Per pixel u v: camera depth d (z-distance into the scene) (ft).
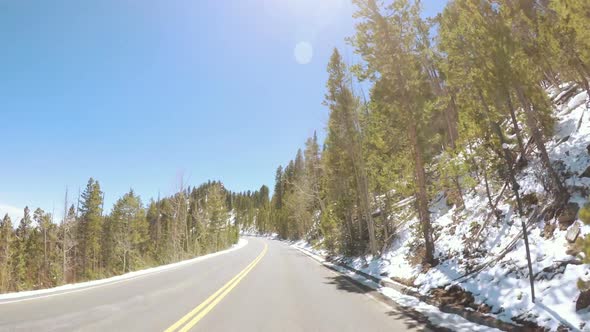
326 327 20.71
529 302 19.47
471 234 36.19
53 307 27.17
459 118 37.47
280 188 341.21
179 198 143.84
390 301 29.55
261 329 20.25
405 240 57.06
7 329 20.11
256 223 454.81
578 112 34.04
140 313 24.79
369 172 66.54
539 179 30.30
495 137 33.88
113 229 189.88
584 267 19.16
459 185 46.09
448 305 24.75
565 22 22.12
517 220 30.48
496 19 25.90
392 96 46.21
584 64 24.23
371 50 45.62
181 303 28.96
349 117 71.10
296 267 64.39
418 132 48.42
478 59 26.81
